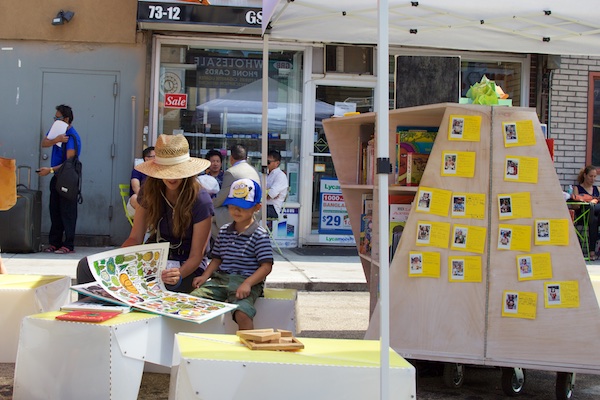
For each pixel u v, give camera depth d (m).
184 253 5.04
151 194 5.01
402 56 5.49
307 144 11.73
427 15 6.58
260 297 5.05
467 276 4.67
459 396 4.77
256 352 3.44
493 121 4.71
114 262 4.50
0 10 11.05
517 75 12.16
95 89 11.22
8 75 11.12
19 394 3.84
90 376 3.71
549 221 4.65
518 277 4.64
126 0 11.16
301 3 6.33
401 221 5.22
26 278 5.29
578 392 5.03
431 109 4.87
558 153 12.20
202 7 10.26
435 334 4.66
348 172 6.09
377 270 5.23
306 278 9.15
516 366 4.59
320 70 11.72
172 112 11.46
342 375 3.27
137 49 11.24
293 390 3.25
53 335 3.77
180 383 3.27
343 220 11.89
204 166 4.94
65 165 10.34
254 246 5.02
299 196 11.84
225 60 11.58
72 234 10.48
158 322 4.02
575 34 6.69
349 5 6.43
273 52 11.73
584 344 4.58
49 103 11.18
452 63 5.53
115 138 11.27
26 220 10.21
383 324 3.21
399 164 5.26
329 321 7.04
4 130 11.12
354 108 11.90
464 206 4.70
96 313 3.94
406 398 3.30
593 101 12.22
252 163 11.72
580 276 4.62
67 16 11.01
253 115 11.69
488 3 6.24
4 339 4.87
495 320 4.64
